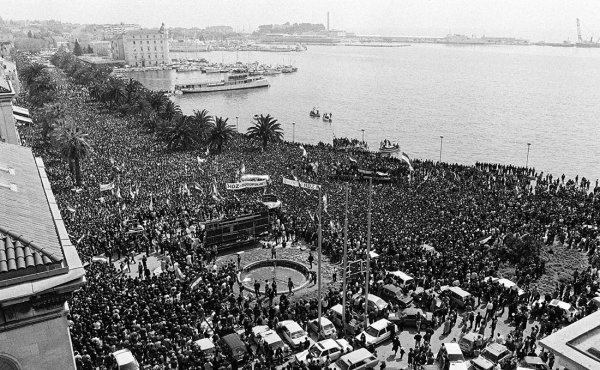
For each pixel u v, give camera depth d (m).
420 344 38.72
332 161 95.94
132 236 57.03
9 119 55.91
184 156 102.06
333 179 82.44
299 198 72.00
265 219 59.69
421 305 43.94
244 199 71.31
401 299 43.91
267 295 46.53
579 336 17.34
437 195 73.00
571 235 57.78
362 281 47.41
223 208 67.25
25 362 18.28
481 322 40.72
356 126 161.38
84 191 75.81
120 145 109.88
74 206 66.88
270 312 42.00
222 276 47.81
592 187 94.06
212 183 80.12
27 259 17.98
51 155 97.25
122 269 49.59
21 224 20.41
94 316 37.44
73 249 20.34
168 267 50.09
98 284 43.56
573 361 16.22
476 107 193.88
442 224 59.88
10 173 27.23
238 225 57.84
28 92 166.38
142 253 56.25
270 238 60.66
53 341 18.56
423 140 139.50
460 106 197.25
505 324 41.91
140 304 39.56
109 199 71.50
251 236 58.97
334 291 46.69
